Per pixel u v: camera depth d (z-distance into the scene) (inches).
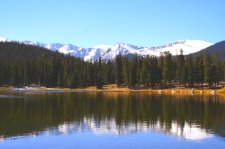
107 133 1712.6
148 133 1713.8
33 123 2031.3
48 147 1411.2
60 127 1891.0
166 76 6678.2
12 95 4997.5
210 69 6250.0
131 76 6978.4
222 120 2176.4
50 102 3592.5
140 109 2883.9
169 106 3134.8
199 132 1733.5
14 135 1646.2
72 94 5423.2
